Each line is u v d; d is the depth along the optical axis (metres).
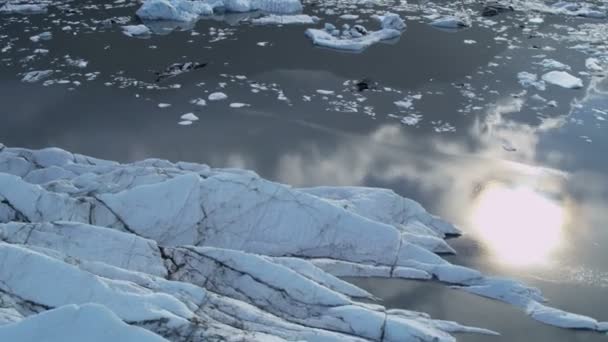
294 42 28.67
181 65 25.61
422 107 22.56
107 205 14.57
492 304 13.47
